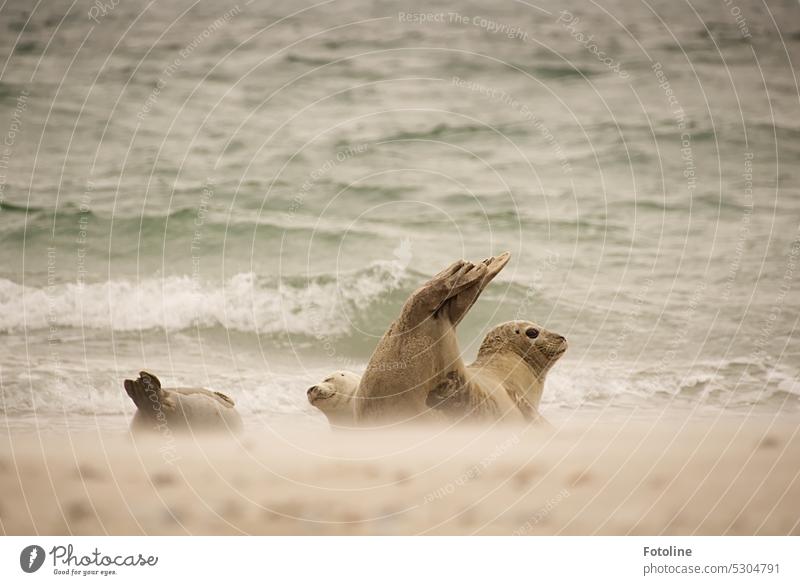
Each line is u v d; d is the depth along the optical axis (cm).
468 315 7531
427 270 8231
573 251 8381
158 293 7756
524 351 4569
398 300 8006
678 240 8525
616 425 4753
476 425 4088
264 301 7800
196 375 6438
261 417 5353
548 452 3872
